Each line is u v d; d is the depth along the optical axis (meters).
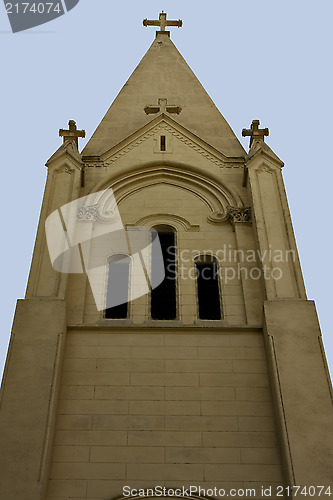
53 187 19.56
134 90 26.72
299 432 13.40
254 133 22.64
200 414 14.35
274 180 19.80
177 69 28.34
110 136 23.92
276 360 14.69
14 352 14.68
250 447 13.77
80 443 13.80
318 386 14.16
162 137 22.86
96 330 15.96
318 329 15.30
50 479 13.18
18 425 13.41
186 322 16.72
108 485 13.14
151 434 13.98
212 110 25.61
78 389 14.76
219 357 15.44
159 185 21.08
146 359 15.38
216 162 21.89
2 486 12.48
